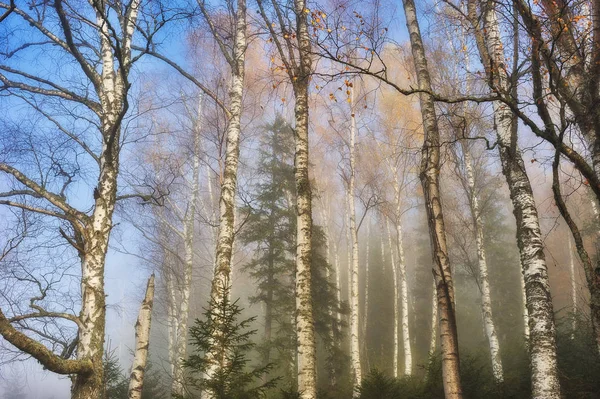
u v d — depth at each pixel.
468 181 19.39
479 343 29.78
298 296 10.17
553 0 7.52
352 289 19.97
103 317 9.73
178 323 21.92
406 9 11.62
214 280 11.43
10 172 10.05
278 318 21.98
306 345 9.71
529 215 8.91
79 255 10.07
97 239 10.05
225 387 7.84
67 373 8.76
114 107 11.04
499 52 9.52
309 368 9.55
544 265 8.52
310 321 9.93
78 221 10.01
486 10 9.19
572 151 7.07
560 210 7.35
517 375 13.08
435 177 9.49
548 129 7.11
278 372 20.34
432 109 10.15
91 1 9.58
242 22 14.46
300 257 10.48
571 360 11.98
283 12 11.73
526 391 11.60
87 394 9.10
